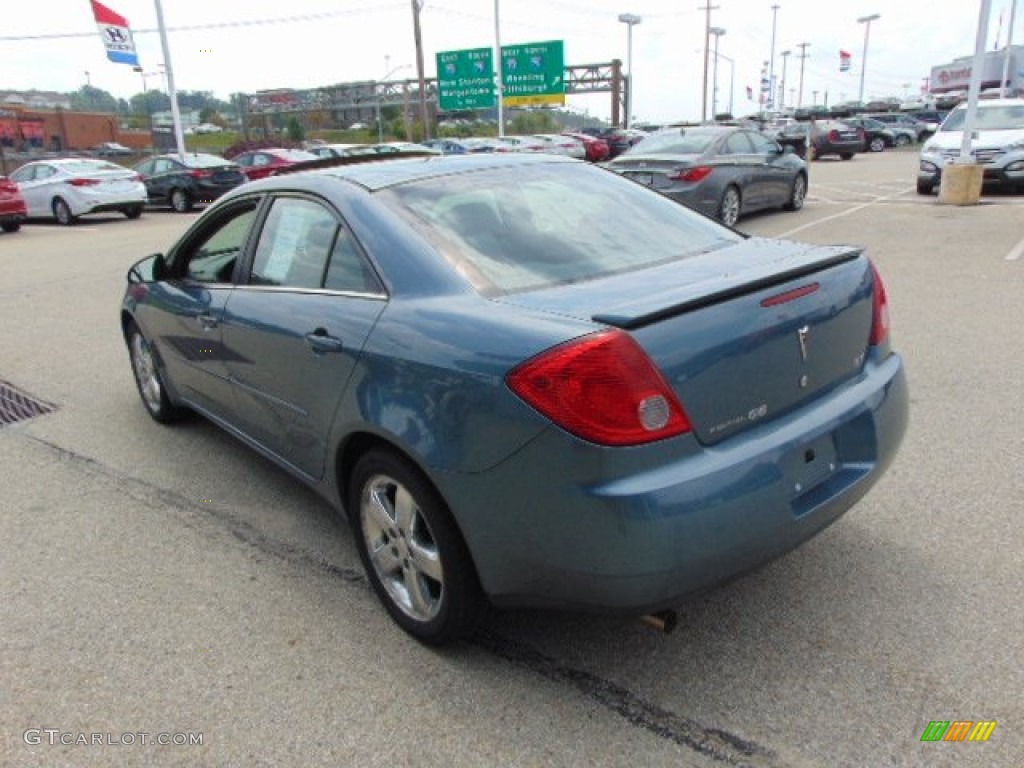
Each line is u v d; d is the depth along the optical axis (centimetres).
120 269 1171
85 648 300
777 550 249
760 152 1294
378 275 290
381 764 240
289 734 254
